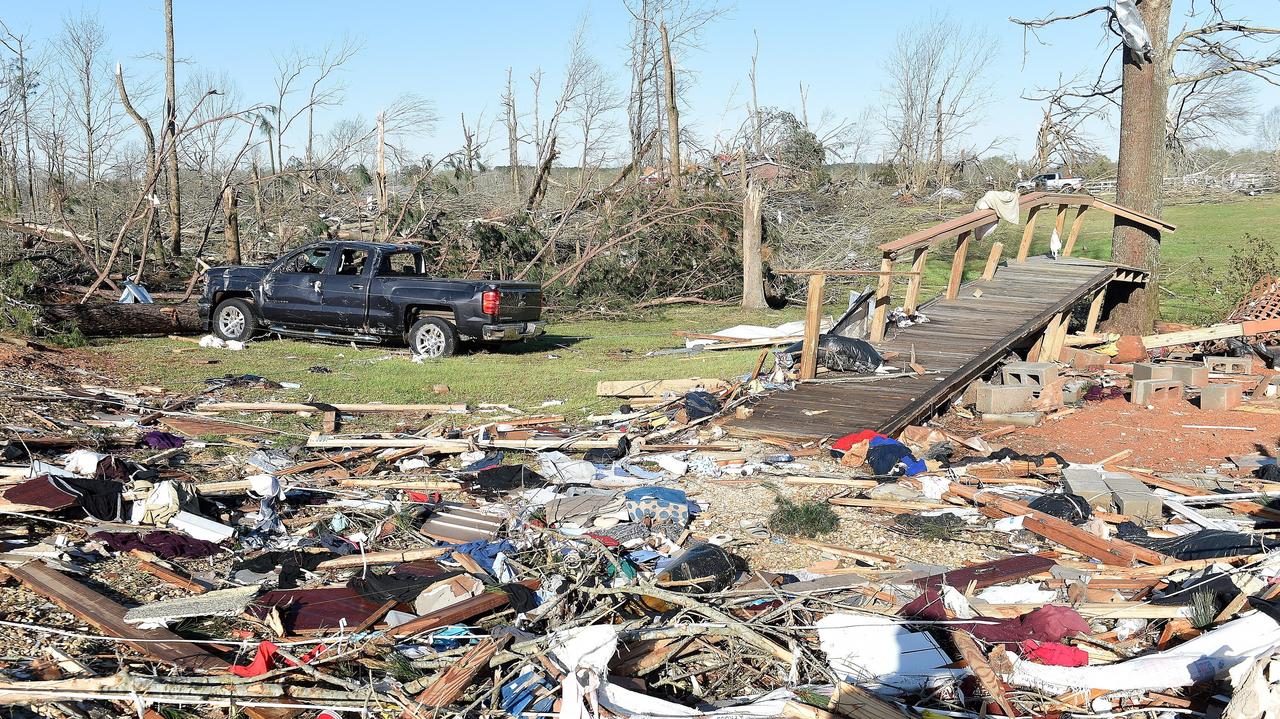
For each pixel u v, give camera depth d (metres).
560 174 45.19
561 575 6.00
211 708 4.46
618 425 10.75
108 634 5.08
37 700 4.33
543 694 4.50
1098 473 8.26
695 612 5.40
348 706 4.34
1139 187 18.31
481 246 23.78
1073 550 6.80
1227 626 5.02
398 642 5.11
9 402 9.88
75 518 6.92
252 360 14.95
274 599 5.59
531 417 11.17
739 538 7.10
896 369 12.62
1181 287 24.73
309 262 17.00
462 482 8.38
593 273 24.56
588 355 16.59
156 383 12.56
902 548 6.91
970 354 13.20
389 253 16.50
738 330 18.00
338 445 9.47
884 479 8.53
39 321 15.11
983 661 4.71
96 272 20.64
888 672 4.75
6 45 23.30
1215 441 10.61
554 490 8.07
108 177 29.67
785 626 5.18
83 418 9.96
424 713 4.28
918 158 65.00
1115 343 16.28
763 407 11.02
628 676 4.77
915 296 15.38
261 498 7.66
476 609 5.39
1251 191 52.72
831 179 35.59
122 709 4.42
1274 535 6.98
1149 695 4.62
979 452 9.98
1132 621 5.46
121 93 24.83
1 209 24.84
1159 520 7.50
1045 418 11.83
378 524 7.20
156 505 6.95
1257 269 19.34
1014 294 16.47
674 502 7.44
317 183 27.70
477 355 16.33
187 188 30.80
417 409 11.39
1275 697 3.92
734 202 26.84
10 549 6.24
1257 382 13.75
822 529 7.23
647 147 32.69
